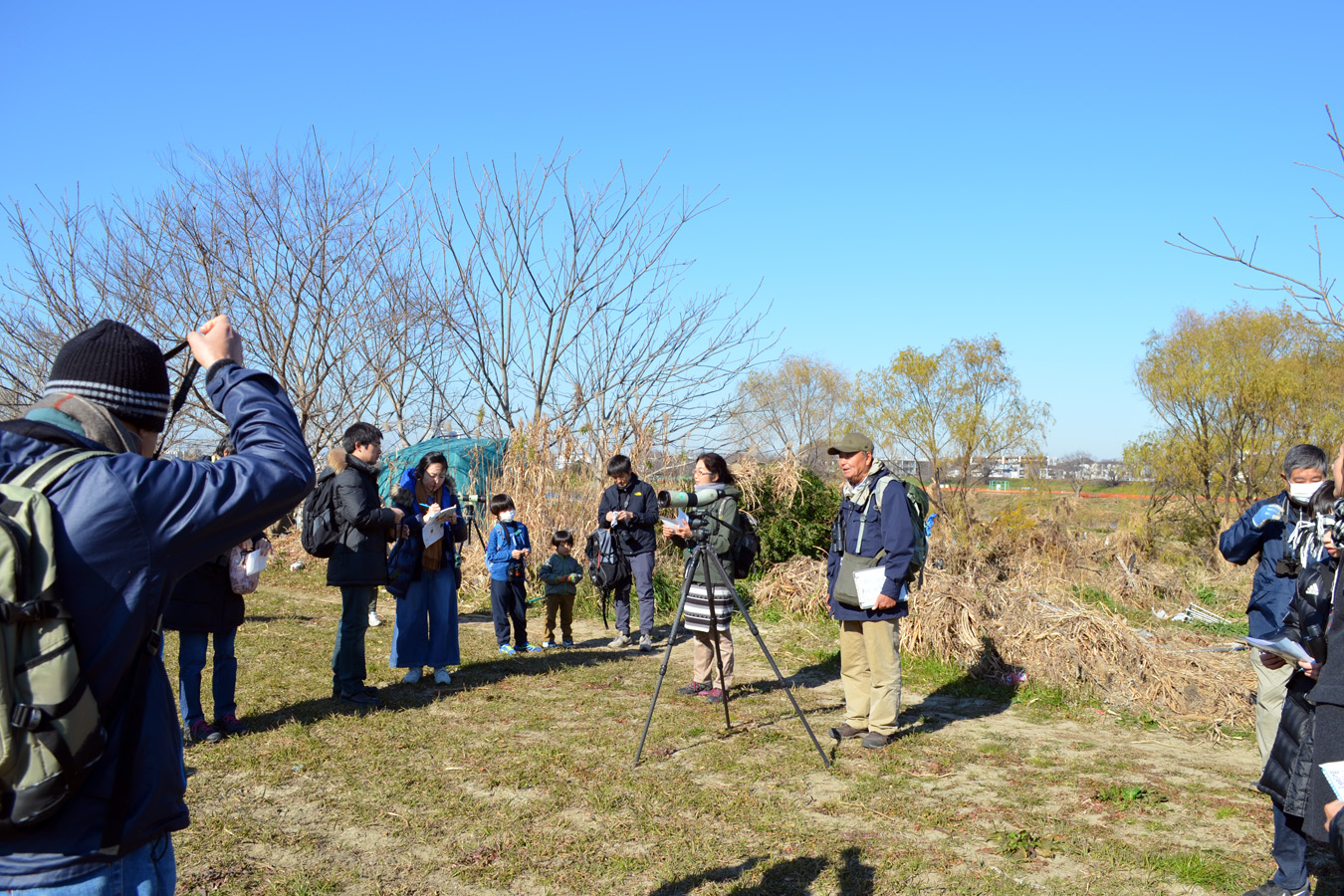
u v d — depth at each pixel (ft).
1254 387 57.67
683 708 21.26
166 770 5.57
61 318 50.01
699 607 22.33
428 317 52.31
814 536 39.34
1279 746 10.59
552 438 39.34
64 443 5.34
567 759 17.16
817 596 33.65
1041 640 23.95
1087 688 22.65
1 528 4.69
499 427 48.80
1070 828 14.24
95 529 5.03
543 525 37.68
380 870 12.47
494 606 28.02
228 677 18.61
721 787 15.84
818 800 15.39
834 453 19.65
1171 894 12.12
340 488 20.25
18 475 5.12
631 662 26.55
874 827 14.20
